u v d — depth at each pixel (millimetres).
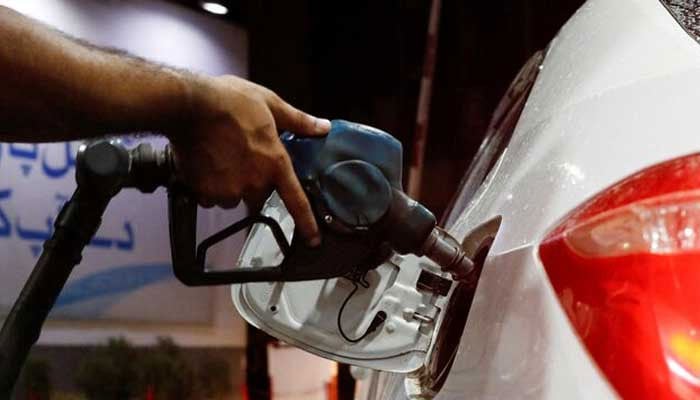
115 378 6844
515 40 8594
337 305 1286
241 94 1035
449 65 9070
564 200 974
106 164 1166
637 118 983
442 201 9008
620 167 939
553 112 1196
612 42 1173
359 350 1277
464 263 1143
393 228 1094
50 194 6680
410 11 9359
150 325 7332
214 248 6277
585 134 1037
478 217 1337
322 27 9922
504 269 1030
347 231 1082
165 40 7910
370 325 1281
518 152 1290
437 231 1138
